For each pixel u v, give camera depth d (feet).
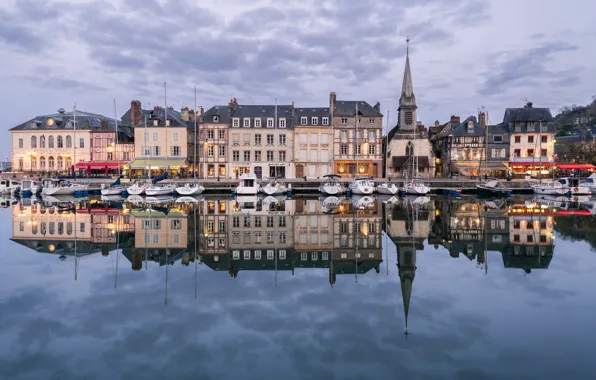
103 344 33.68
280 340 34.24
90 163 223.71
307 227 97.55
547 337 34.53
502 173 233.14
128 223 102.32
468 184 200.13
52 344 33.60
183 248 73.05
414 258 64.13
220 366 30.14
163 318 38.99
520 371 29.22
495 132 237.86
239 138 231.71
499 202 155.63
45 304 42.75
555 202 155.33
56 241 78.69
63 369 29.78
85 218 111.24
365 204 149.28
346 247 74.84
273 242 79.71
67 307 41.86
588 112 369.50
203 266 59.41
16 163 237.45
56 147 236.63
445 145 247.70
